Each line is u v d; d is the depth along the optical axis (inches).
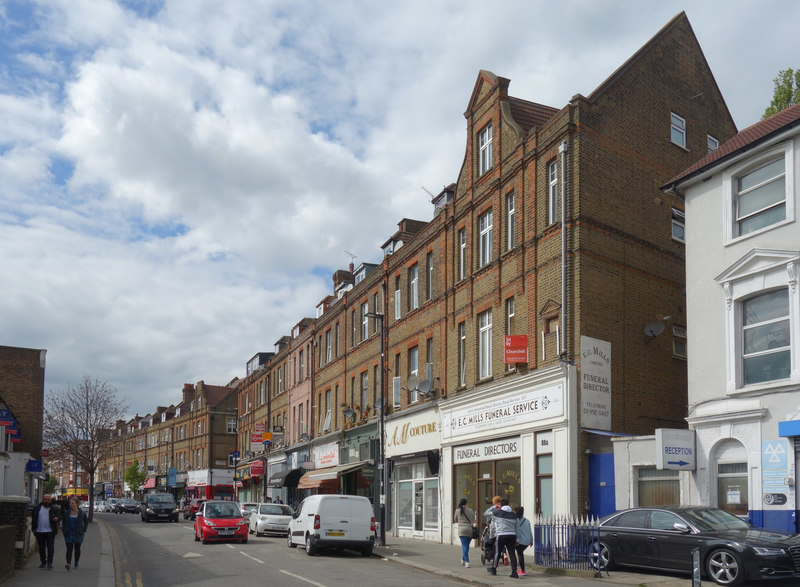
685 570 573.3
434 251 1211.2
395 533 1284.4
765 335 668.7
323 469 1665.8
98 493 4985.2
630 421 864.3
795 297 634.2
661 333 909.2
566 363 832.9
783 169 669.3
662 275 935.0
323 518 905.5
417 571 754.2
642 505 752.3
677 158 996.6
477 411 1019.3
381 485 1050.1
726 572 540.1
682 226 984.9
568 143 880.3
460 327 1113.4
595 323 848.9
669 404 906.1
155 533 1456.7
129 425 4889.3
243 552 960.9
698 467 697.0
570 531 678.5
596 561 642.2
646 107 967.0
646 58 984.3
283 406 2167.8
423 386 1157.7
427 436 1175.6
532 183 936.3
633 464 758.5
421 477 1203.9
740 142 727.1
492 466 984.3
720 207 722.2
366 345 1496.1
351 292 1605.6
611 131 912.3
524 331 932.6
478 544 994.7
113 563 831.7
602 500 798.5
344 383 1620.3
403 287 1333.7
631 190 920.9
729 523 597.0
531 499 880.3
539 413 872.9
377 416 1403.8
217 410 3225.9
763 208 684.1
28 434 1791.3
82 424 2217.0
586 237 858.1
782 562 524.4
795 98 1084.5
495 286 1005.2
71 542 749.9
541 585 597.0
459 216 1124.5
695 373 724.0
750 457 650.2
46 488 4404.5
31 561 820.6
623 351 872.9
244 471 2630.4
